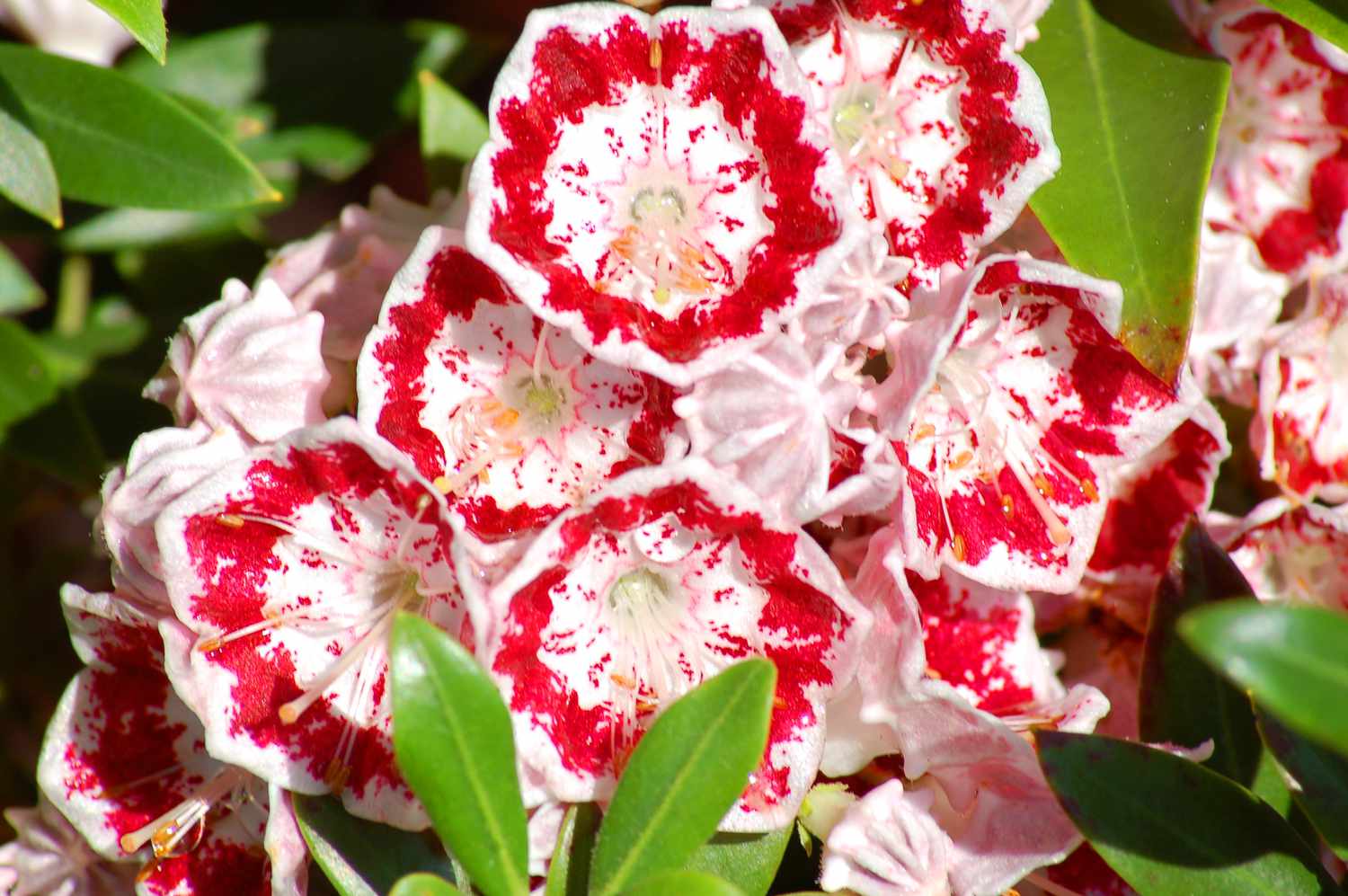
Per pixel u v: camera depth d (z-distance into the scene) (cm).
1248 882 25
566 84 25
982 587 27
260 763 26
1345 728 23
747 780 25
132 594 26
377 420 25
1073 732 25
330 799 26
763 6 26
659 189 26
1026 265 25
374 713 26
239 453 26
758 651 26
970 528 26
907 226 26
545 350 26
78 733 27
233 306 27
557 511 26
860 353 26
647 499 25
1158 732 27
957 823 26
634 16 25
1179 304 26
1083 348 26
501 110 25
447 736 24
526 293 25
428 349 26
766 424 25
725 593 26
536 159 25
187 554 25
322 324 26
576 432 26
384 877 26
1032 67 27
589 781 25
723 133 26
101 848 27
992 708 27
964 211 26
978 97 26
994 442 26
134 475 26
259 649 26
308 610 26
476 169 25
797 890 27
